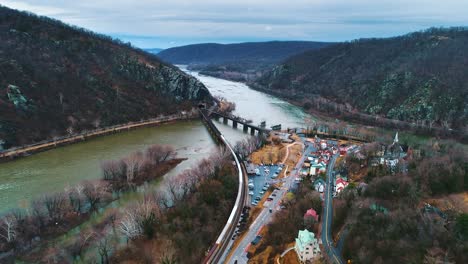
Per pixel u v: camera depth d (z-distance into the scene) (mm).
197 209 137375
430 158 172625
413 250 97625
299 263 107688
